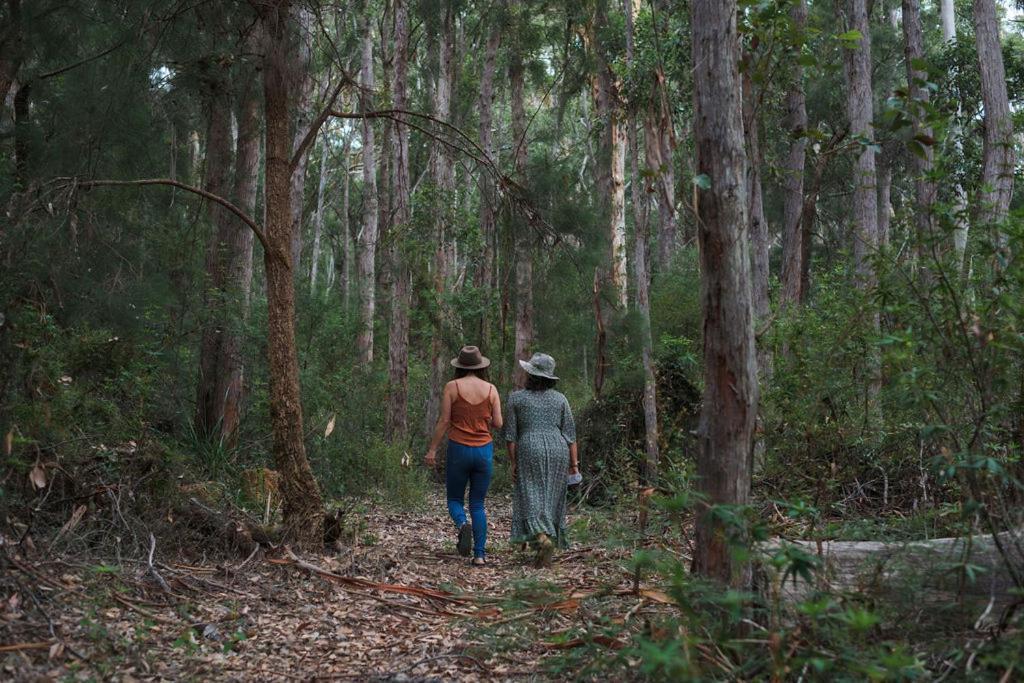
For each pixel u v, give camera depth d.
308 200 36.97
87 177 7.36
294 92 7.32
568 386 12.61
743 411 3.78
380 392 16.05
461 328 15.84
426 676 4.20
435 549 7.79
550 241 8.43
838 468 6.42
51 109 8.84
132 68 8.56
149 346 8.85
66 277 6.54
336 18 13.11
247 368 12.16
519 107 19.23
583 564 6.88
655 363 11.51
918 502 6.73
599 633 4.05
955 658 3.38
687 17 14.84
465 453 7.35
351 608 5.33
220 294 10.33
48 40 8.48
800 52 4.45
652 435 9.81
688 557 5.43
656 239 27.45
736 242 3.81
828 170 16.20
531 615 4.67
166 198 9.23
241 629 4.81
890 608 3.61
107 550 5.64
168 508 6.30
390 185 18.77
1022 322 4.05
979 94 18.72
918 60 4.26
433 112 20.45
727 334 3.79
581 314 10.33
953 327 4.12
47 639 4.18
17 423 5.83
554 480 7.43
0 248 5.80
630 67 13.84
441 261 17.67
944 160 4.40
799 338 5.61
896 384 4.41
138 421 7.23
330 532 6.72
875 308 4.79
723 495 3.76
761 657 3.35
